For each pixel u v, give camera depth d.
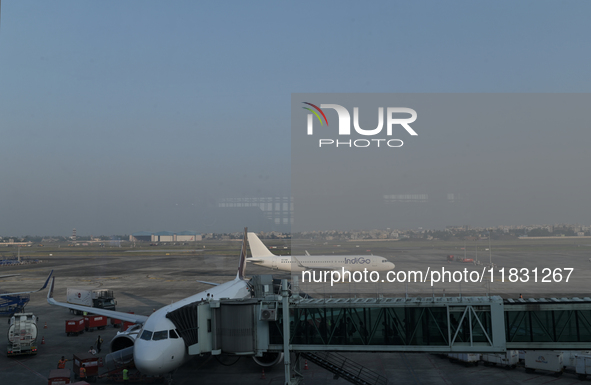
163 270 112.06
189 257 160.62
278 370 33.78
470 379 31.06
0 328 49.84
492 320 25.03
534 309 25.06
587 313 24.75
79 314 57.78
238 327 27.14
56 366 35.09
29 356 38.22
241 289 45.81
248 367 34.56
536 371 32.56
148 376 31.62
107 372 31.92
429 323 25.62
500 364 34.03
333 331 26.20
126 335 33.91
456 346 25.22
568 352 32.78
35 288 81.12
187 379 31.53
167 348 26.81
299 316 26.59
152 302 64.25
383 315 26.02
